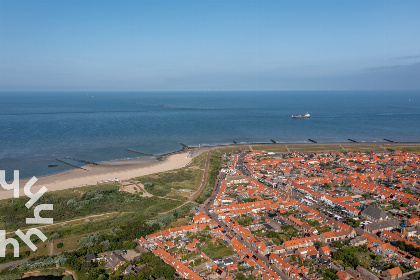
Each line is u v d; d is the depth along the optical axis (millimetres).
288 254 192625
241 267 179250
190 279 166500
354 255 188250
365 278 167875
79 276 173875
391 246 194750
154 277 166875
